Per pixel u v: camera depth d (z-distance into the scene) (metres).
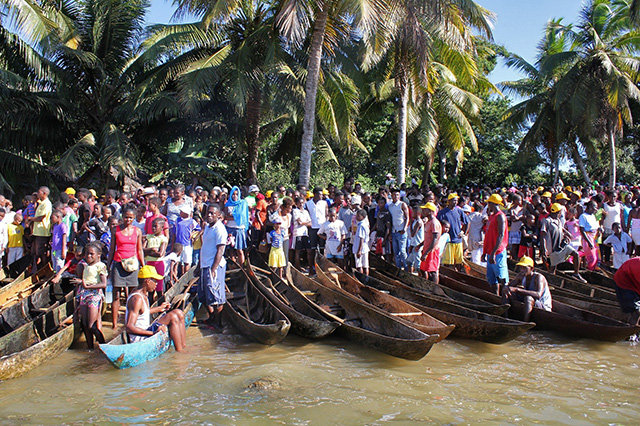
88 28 17.16
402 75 15.16
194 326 8.05
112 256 7.51
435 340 6.27
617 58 21.61
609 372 6.42
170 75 17.11
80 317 6.88
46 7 15.70
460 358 6.90
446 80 20.23
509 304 8.34
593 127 22.11
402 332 7.02
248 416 5.04
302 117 17.83
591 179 33.84
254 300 8.74
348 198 12.29
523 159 27.00
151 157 20.11
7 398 5.38
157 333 6.63
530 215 11.40
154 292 8.49
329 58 15.95
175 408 5.20
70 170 14.94
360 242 10.12
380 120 28.34
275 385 5.77
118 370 6.17
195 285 8.54
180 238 9.45
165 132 18.50
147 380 5.91
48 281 8.73
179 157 19.67
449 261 10.87
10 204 10.49
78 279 6.94
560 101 22.56
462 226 11.88
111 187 19.27
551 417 5.14
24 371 6.00
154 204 8.37
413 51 14.34
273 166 21.95
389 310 8.48
